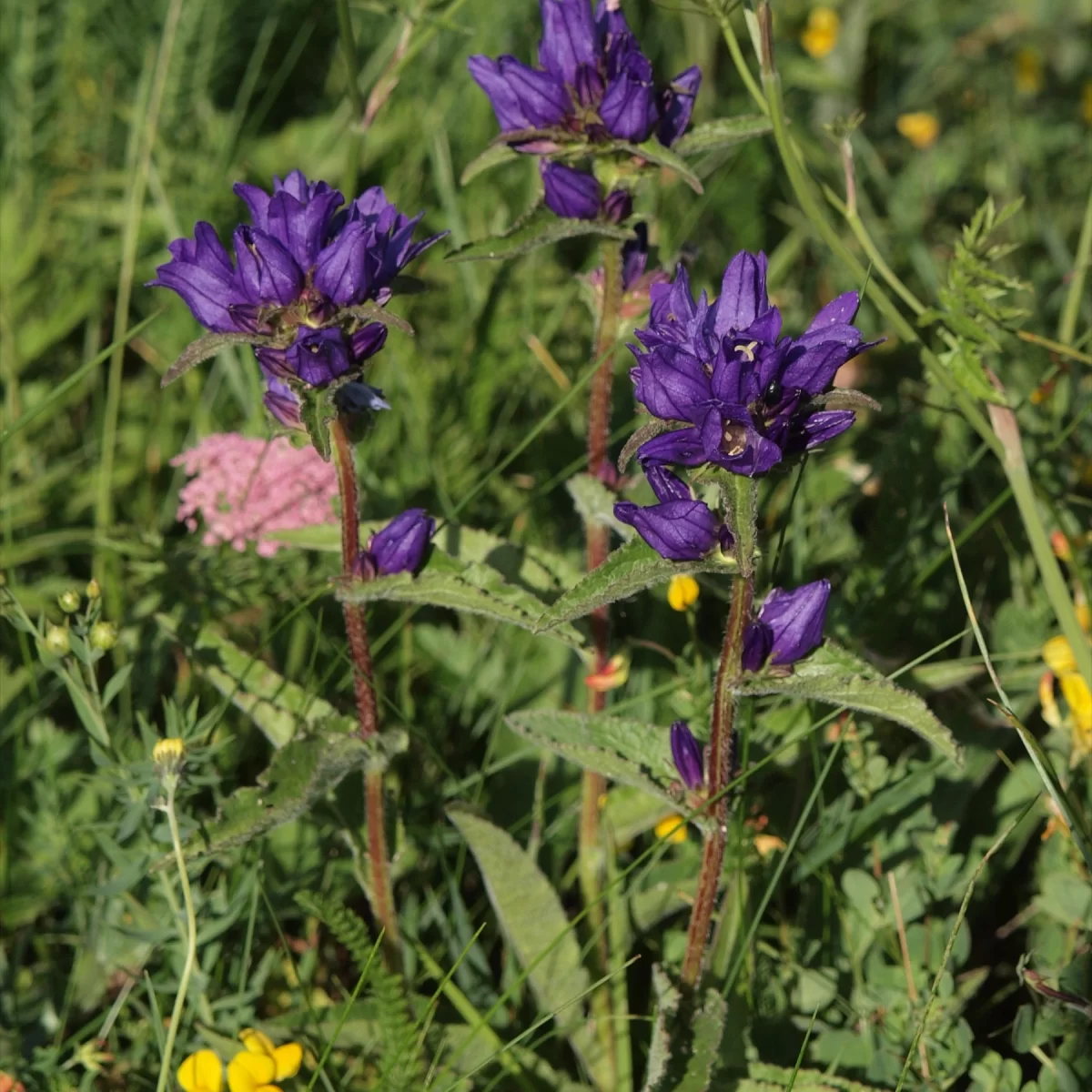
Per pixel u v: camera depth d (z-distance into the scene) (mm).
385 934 540
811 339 441
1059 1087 499
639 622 644
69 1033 546
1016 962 568
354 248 466
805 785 576
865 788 555
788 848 505
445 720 628
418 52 634
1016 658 596
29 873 573
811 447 448
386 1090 500
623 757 506
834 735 567
